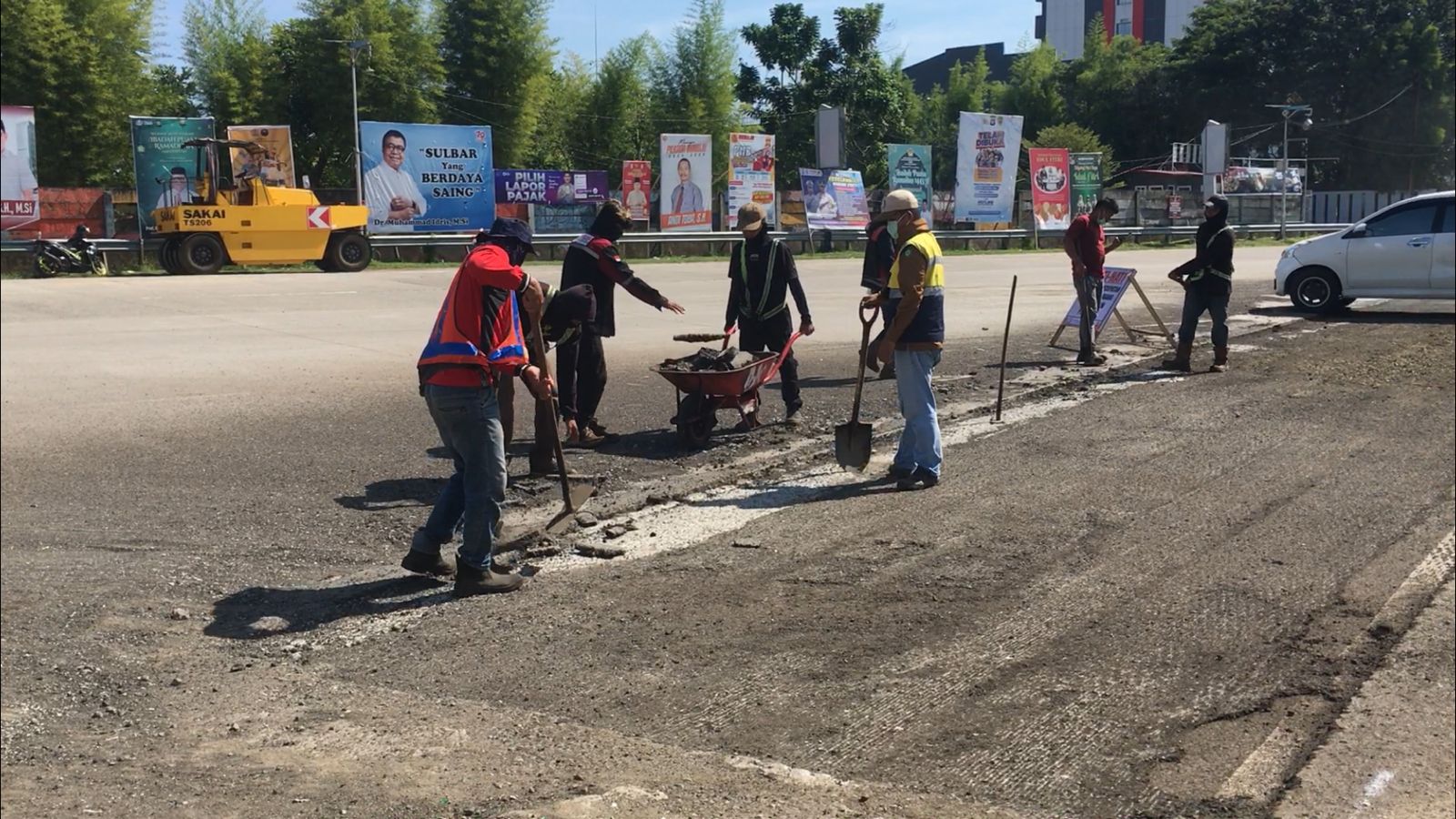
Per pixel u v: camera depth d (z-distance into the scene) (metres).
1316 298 18.42
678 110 56.59
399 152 35.50
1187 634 5.37
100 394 11.91
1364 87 66.88
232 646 5.46
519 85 49.91
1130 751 4.33
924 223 7.77
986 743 4.36
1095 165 49.78
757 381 9.44
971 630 5.38
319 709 4.74
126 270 31.00
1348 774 4.25
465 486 5.93
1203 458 8.66
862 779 4.09
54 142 39.00
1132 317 18.42
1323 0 67.94
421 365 5.87
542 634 5.42
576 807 3.86
